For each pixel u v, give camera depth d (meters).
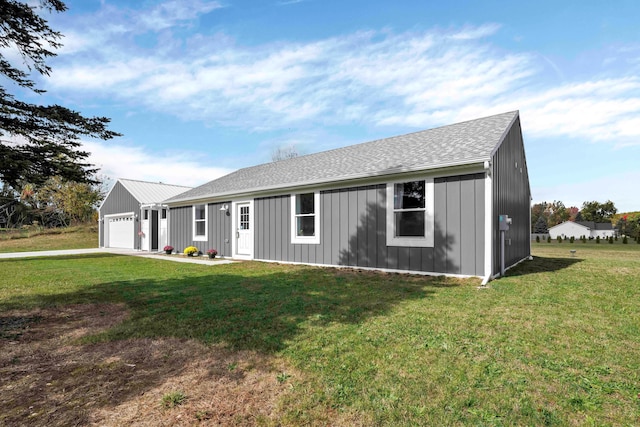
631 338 3.74
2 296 6.26
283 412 2.36
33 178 4.97
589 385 2.72
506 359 3.21
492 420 2.25
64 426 2.23
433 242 8.05
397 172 8.33
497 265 7.87
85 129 5.12
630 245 25.64
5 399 2.58
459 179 7.70
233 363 3.16
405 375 2.89
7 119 4.61
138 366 3.15
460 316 4.60
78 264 11.62
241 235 13.30
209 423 2.24
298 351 3.41
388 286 6.83
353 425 2.20
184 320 4.55
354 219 9.59
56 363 3.25
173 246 16.86
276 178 12.45
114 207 22.02
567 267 9.30
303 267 10.19
